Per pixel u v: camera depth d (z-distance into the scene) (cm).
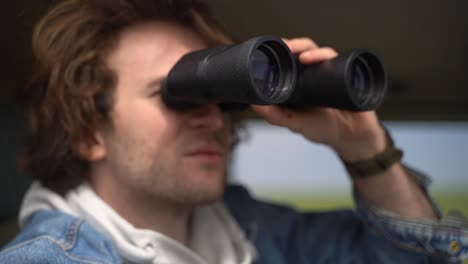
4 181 151
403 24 141
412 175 103
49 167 97
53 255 77
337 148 96
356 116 93
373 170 97
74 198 91
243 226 111
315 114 91
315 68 78
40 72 98
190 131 85
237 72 61
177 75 76
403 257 100
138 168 86
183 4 95
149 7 92
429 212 101
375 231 103
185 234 100
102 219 86
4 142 152
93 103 90
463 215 103
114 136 89
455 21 139
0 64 142
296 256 112
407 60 162
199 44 94
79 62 91
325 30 145
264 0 131
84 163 96
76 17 94
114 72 89
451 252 95
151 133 85
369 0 131
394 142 102
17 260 75
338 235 113
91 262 78
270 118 91
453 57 159
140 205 91
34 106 102
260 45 66
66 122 93
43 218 88
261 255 107
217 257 99
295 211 122
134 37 90
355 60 76
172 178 85
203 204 89
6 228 146
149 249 86
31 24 114
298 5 133
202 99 74
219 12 134
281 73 70
